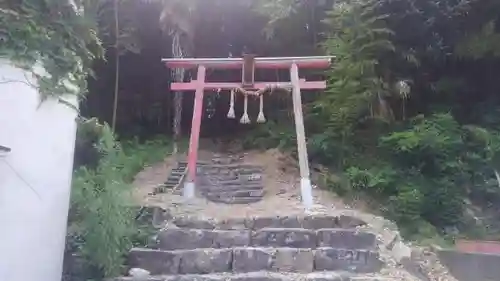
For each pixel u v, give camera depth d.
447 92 11.43
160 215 6.91
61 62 4.93
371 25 10.70
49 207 4.76
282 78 15.57
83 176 5.87
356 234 6.29
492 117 10.73
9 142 4.33
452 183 8.98
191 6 15.41
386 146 9.86
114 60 15.82
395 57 10.98
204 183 11.38
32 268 4.50
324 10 14.10
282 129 14.16
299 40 15.09
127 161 12.00
